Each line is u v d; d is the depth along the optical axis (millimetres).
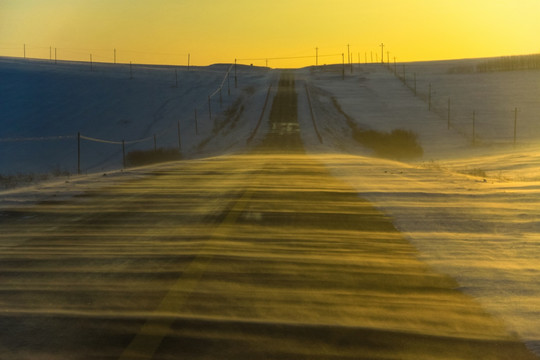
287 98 143125
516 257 11930
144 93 140750
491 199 20531
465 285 9859
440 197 21297
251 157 61250
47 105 127438
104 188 24094
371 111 133375
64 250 12117
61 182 27422
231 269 10547
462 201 20156
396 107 137375
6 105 127375
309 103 136500
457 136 107312
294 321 7832
